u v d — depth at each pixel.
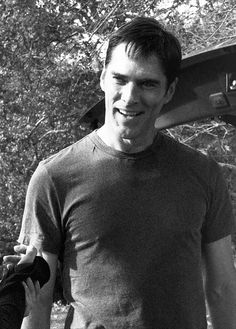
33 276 2.35
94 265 2.70
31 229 2.77
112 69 2.62
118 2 12.90
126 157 2.73
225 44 3.16
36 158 12.84
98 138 2.79
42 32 13.05
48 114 12.83
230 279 2.97
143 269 2.68
